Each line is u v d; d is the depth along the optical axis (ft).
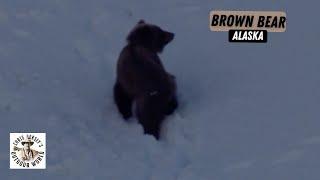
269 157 46.52
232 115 50.21
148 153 46.88
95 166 45.68
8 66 55.36
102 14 63.72
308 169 45.29
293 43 58.54
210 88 53.31
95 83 54.29
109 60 57.00
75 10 64.13
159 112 49.03
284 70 55.16
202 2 65.16
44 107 50.98
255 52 57.62
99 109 51.52
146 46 49.75
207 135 48.34
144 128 49.16
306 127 48.98
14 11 62.95
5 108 50.65
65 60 56.85
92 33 60.95
